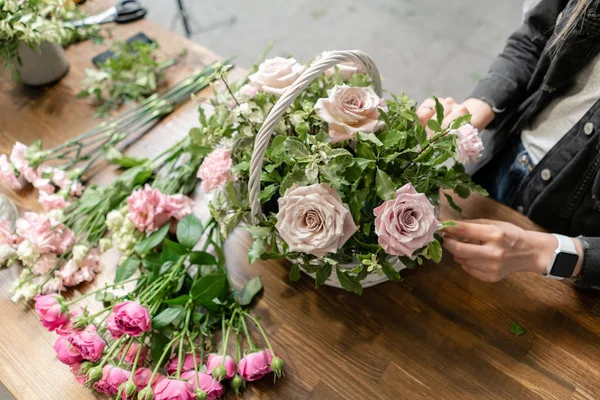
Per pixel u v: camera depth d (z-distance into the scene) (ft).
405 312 2.76
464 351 2.62
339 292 2.85
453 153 2.28
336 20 7.98
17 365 2.67
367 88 2.37
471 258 2.61
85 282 2.99
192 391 2.28
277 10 8.21
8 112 3.87
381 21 7.92
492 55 7.36
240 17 8.14
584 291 2.76
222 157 2.56
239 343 2.64
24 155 3.41
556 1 2.98
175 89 3.85
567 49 2.74
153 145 3.62
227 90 2.81
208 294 2.59
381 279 2.68
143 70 3.90
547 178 3.10
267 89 2.48
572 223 3.07
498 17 7.81
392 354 2.63
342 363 2.61
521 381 2.51
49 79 3.98
